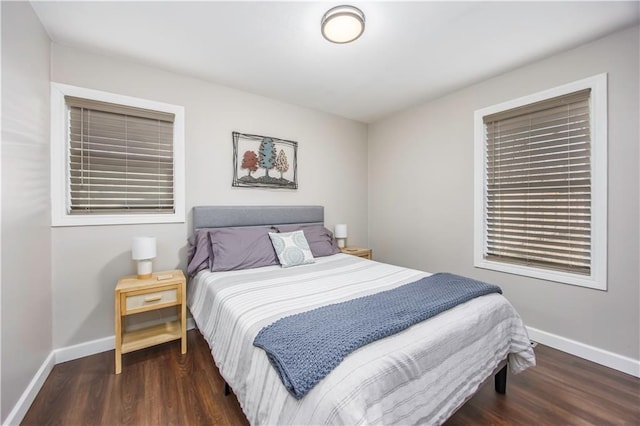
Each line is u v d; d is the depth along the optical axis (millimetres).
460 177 2869
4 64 1368
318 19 1774
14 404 1408
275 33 1917
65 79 2021
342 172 3709
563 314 2174
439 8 1675
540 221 2324
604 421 1452
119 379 1798
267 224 2963
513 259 2508
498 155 2596
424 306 1383
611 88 1924
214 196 2695
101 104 2152
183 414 1490
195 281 2260
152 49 2104
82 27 1835
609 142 1937
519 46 2082
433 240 3143
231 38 1973
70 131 2084
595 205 2000
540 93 2270
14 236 1446
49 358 1871
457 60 2279
